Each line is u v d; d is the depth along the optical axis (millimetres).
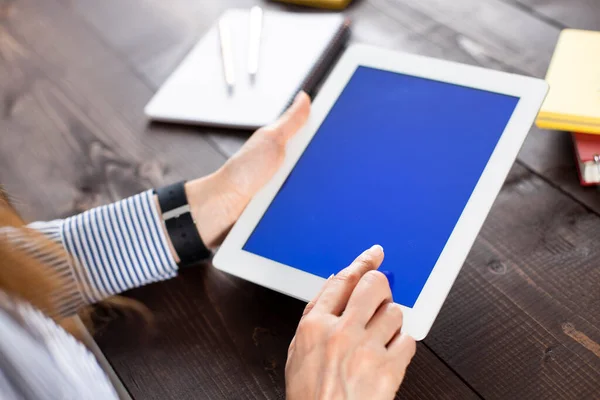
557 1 985
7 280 643
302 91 886
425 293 671
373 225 729
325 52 978
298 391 603
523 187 794
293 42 1007
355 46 870
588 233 737
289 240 750
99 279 794
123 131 971
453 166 739
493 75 781
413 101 803
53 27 1165
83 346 629
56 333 588
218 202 798
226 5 1123
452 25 997
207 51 1033
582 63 829
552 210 765
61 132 991
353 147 792
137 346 748
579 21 950
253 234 763
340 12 1067
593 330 662
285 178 792
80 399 557
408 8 1044
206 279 793
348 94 835
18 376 519
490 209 745
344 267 715
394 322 618
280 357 704
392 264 697
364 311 610
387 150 777
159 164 917
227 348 725
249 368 703
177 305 776
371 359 585
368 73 843
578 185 781
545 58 915
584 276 703
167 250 792
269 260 743
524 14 982
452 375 660
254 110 929
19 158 970
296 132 822
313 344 606
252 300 758
